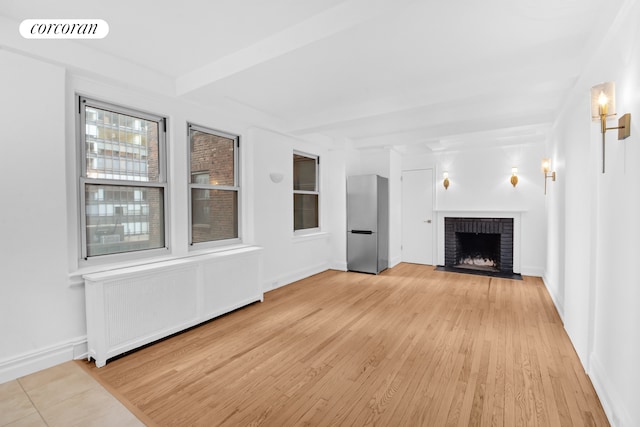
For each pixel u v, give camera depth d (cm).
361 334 290
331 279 502
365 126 463
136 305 256
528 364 233
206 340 278
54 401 191
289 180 473
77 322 244
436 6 180
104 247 275
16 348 215
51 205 229
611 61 180
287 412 181
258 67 253
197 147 354
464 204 583
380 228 553
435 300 392
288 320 325
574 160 272
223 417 177
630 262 151
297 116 426
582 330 234
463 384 207
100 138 271
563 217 330
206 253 346
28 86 218
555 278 379
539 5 180
